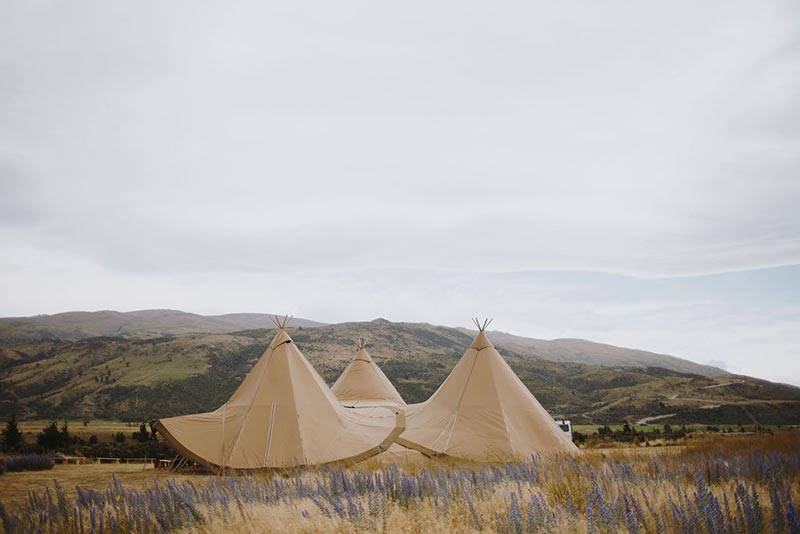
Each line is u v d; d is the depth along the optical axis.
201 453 14.88
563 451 15.97
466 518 6.32
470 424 16.84
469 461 14.23
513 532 5.32
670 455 12.73
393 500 7.34
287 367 16.77
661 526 5.12
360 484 8.09
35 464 17.55
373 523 6.19
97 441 57.22
